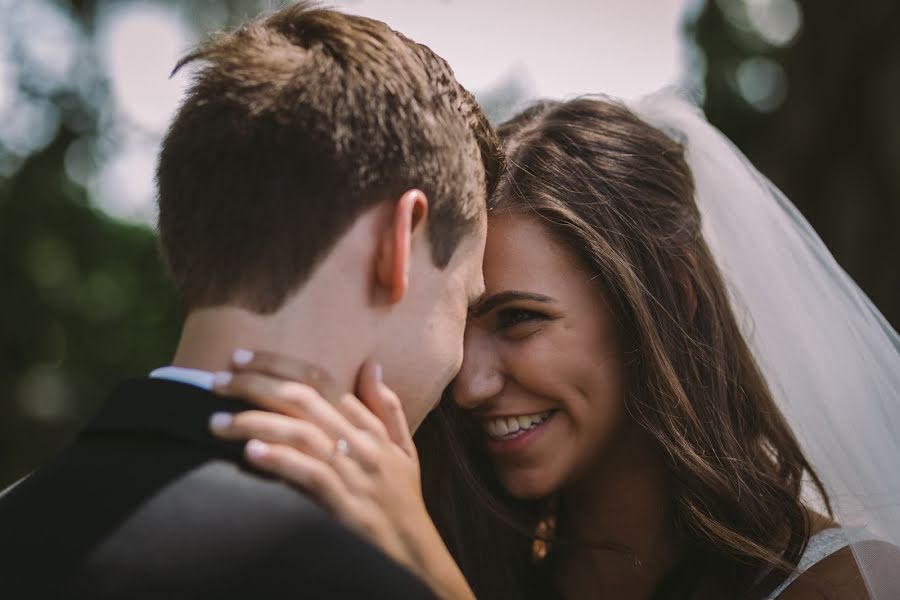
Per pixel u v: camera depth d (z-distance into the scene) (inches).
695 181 87.1
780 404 82.8
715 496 76.1
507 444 78.3
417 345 55.9
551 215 74.7
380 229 53.4
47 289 420.5
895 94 177.0
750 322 84.7
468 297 60.2
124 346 474.0
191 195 52.3
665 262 78.7
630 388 77.5
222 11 301.9
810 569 74.5
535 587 90.2
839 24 184.2
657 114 90.4
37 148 363.6
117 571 43.2
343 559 44.1
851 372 80.8
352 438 50.9
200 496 45.2
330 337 52.2
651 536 82.8
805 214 184.4
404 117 54.4
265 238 50.8
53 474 48.5
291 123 51.8
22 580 44.1
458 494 86.2
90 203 406.6
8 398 424.5
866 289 174.2
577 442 77.7
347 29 55.4
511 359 75.2
